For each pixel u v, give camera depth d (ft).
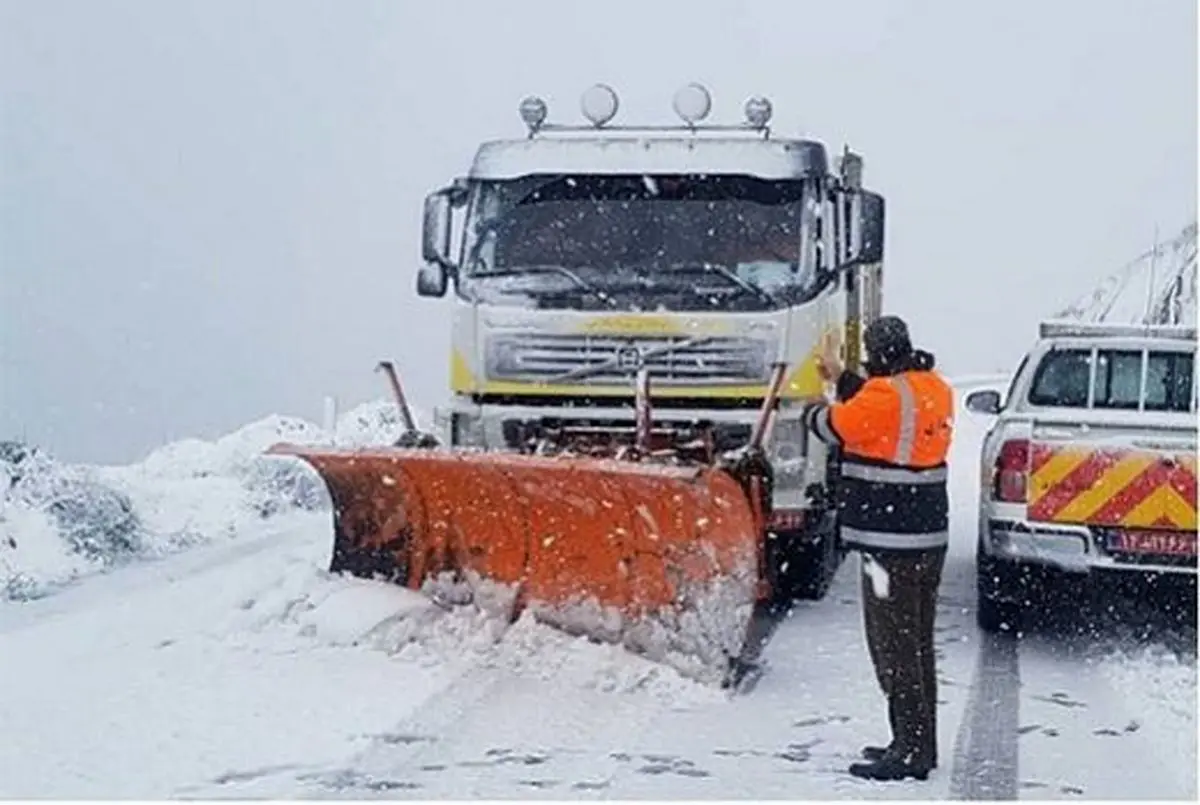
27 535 37.40
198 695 26.12
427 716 25.32
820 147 34.81
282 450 29.68
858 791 22.17
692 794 21.81
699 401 33.17
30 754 22.93
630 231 34.22
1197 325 36.50
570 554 29.01
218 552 40.63
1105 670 30.22
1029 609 33.50
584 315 33.50
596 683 27.48
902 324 23.76
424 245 35.09
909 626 23.11
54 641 29.81
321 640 29.35
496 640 28.99
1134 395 33.88
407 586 30.71
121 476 48.49
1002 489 30.96
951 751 24.39
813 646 31.68
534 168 34.86
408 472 29.17
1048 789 22.44
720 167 34.35
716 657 27.48
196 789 21.63
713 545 27.35
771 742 24.58
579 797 21.56
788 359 33.04
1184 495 29.86
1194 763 23.82
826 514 35.06
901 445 23.15
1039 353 34.45
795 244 33.83
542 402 33.76
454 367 34.42
